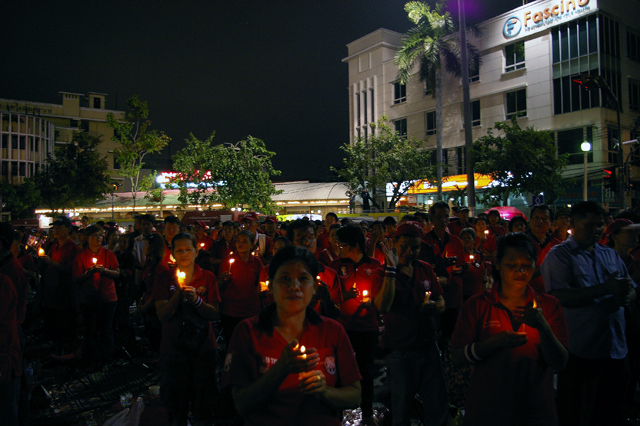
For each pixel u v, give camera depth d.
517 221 7.84
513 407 2.67
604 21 28.23
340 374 2.32
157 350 6.61
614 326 3.52
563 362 2.58
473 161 23.75
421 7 29.06
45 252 7.63
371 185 31.72
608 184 16.73
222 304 5.93
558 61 29.66
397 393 3.96
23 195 47.69
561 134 29.47
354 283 4.82
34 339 8.47
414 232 4.03
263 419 2.25
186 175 28.36
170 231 6.74
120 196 53.38
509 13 31.98
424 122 38.59
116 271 6.78
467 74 23.70
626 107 29.48
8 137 62.84
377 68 43.25
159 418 4.72
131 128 32.34
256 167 28.36
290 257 2.28
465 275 6.47
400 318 4.00
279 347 2.28
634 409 4.62
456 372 4.37
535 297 2.76
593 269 3.55
